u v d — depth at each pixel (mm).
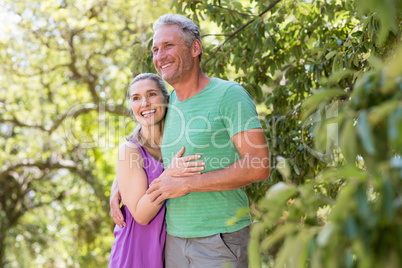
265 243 1259
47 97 9656
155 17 8625
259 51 3650
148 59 3500
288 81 3904
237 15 3711
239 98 2299
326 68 3162
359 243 1020
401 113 1012
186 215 2346
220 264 2275
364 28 2742
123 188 2486
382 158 1188
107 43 9195
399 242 1019
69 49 8859
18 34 8844
